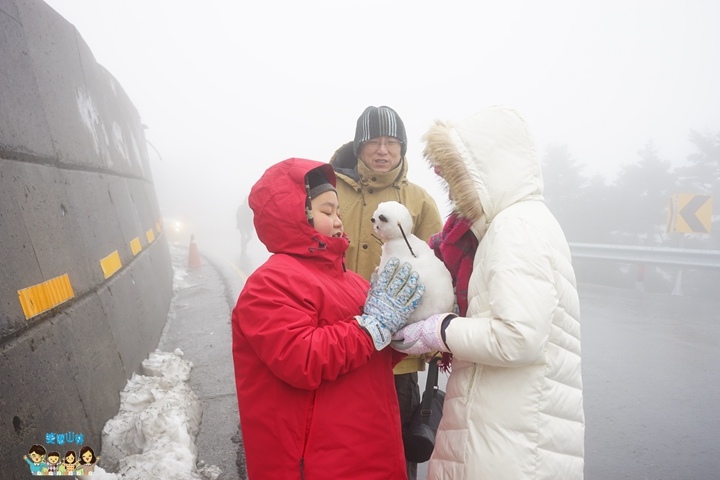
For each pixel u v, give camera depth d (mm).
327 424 1564
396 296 1612
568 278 1682
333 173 1796
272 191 1654
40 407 2342
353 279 1960
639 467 3479
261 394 1589
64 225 3236
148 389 3676
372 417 1636
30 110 3068
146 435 2955
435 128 1779
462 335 1566
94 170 4414
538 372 1593
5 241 2373
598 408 4535
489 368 1655
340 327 1533
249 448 1630
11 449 2027
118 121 6465
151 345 4938
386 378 1746
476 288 1676
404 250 1769
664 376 5395
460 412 1711
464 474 1646
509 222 1588
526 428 1579
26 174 2795
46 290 2721
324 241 1683
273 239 1679
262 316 1501
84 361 3014
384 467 1653
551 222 1668
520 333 1463
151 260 6527
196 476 2777
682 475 3371
